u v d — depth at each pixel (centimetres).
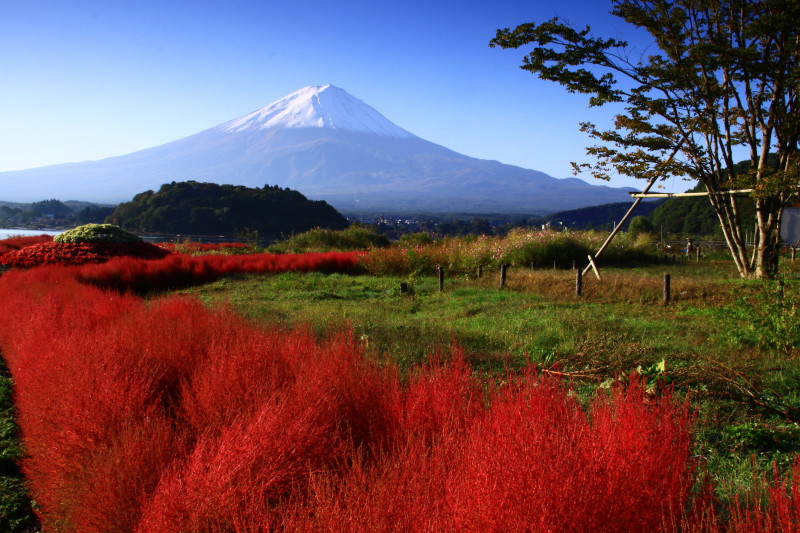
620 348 695
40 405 466
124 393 439
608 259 2392
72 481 367
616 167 1397
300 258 2288
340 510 264
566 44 1299
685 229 4744
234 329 691
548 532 224
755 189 1228
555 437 282
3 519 400
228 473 300
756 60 1245
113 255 2308
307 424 353
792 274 1392
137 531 299
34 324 755
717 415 513
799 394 571
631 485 254
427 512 249
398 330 941
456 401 395
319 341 771
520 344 827
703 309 1026
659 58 1409
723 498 334
